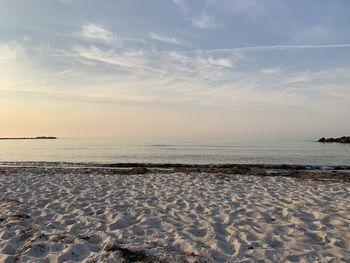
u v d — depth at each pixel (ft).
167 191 32.42
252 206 25.76
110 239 17.46
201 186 35.35
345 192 31.89
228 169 54.03
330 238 18.17
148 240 17.65
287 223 21.15
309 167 62.90
